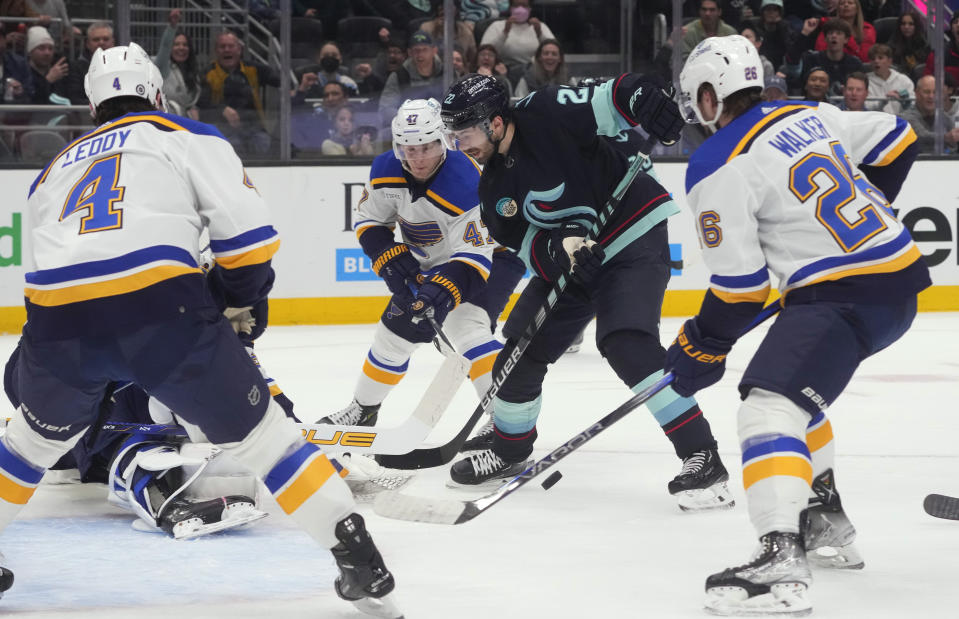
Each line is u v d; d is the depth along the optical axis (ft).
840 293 18.12
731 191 18.21
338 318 61.98
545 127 24.27
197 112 61.41
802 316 18.21
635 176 24.35
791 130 18.52
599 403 38.58
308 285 61.52
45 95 59.93
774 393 18.07
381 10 63.00
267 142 62.23
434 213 28.55
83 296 16.78
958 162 65.26
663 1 64.80
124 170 17.37
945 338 54.24
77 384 17.26
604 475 28.09
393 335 30.73
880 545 21.85
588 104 24.22
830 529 19.88
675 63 65.10
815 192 18.17
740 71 18.94
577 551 21.65
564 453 20.10
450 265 28.04
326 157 63.00
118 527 23.47
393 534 22.94
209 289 18.28
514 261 30.83
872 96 66.80
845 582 19.61
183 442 24.18
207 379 16.98
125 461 23.75
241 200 17.34
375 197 29.50
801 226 18.21
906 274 18.25
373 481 25.27
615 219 25.50
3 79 59.36
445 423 35.27
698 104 19.49
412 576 20.11
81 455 25.31
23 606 18.54
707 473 24.61
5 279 57.93
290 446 17.30
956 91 66.59
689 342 19.13
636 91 23.85
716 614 17.84
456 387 24.61
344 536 17.03
